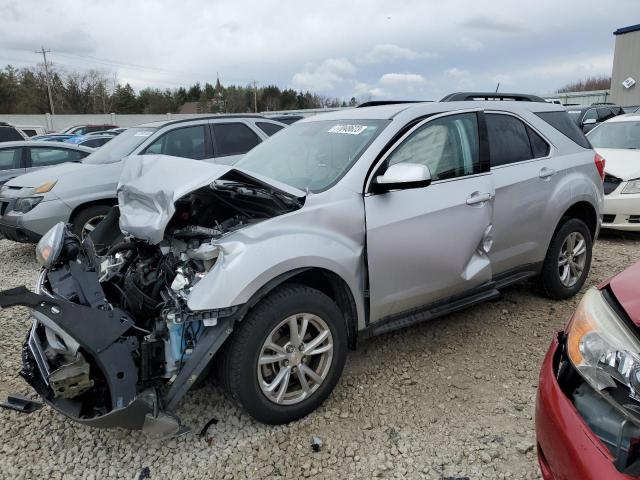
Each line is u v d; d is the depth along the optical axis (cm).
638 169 634
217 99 8425
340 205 289
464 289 351
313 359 292
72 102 7125
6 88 6159
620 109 1644
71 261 279
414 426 280
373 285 301
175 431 244
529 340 372
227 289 243
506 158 375
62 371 238
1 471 256
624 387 162
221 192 293
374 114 351
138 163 312
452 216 327
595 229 448
